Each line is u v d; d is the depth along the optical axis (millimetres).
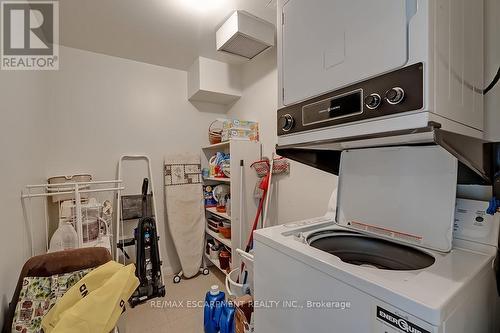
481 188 932
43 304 1067
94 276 1071
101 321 910
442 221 847
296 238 994
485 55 917
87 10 1633
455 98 705
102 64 2293
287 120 1016
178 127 2678
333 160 1346
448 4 679
